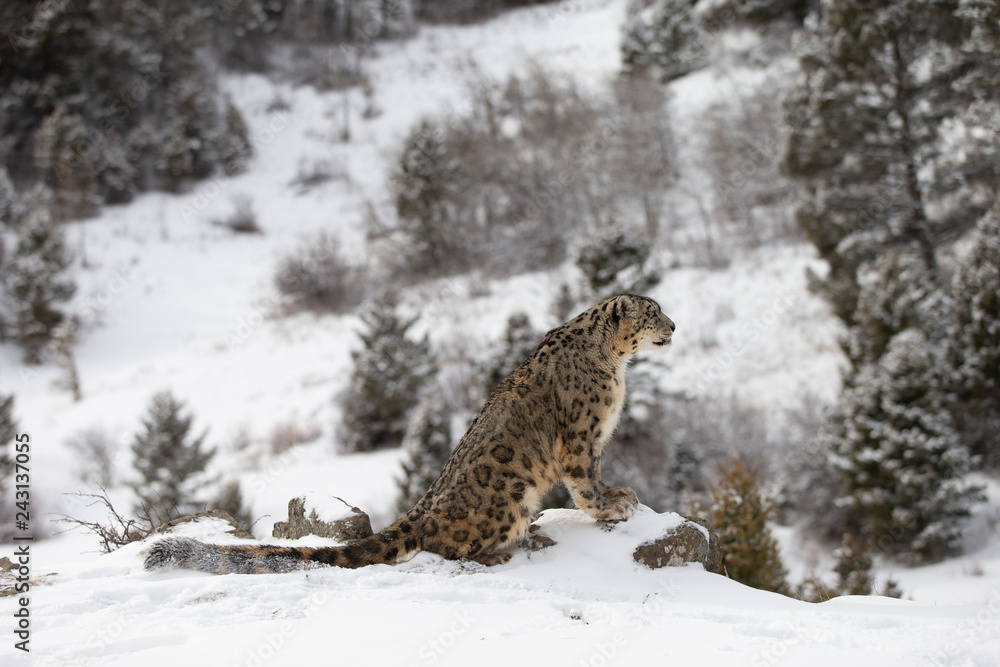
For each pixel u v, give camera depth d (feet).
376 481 79.71
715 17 184.44
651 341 20.43
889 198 84.17
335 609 14.01
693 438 79.97
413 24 251.60
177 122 182.19
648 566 18.37
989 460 69.00
